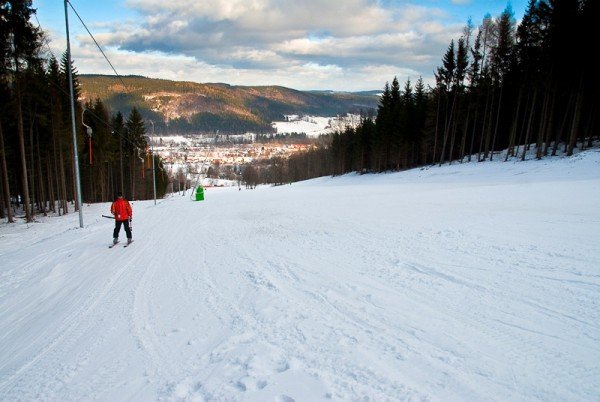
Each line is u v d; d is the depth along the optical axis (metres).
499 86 41.12
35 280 8.16
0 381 4.06
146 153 61.69
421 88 55.94
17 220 24.94
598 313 4.63
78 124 34.44
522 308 4.91
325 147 118.12
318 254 8.55
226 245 10.50
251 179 111.75
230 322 5.03
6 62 20.22
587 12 28.28
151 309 5.81
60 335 5.13
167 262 8.88
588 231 8.56
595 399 3.07
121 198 11.40
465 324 4.55
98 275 8.07
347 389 3.31
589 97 32.16
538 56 31.89
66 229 17.25
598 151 28.12
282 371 3.68
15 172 34.69
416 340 4.19
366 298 5.57
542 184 20.20
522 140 45.84
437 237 9.24
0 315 6.37
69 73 15.20
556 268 6.27
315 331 4.54
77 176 16.02
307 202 22.11
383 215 13.76
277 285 6.41
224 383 3.55
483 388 3.26
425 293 5.64
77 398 3.56
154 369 3.96
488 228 9.73
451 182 31.02
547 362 3.65
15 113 23.83
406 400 3.12
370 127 61.28
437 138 49.44
